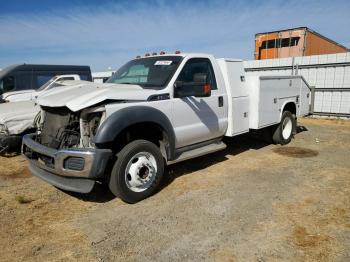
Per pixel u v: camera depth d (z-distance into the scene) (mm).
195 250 3229
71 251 3262
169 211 4113
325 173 5523
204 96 5383
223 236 3480
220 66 5938
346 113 12445
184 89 5035
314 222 3758
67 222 3889
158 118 4555
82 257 3150
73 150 3961
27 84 10836
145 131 4844
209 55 5746
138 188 4414
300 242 3336
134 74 5547
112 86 4762
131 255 3168
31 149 4512
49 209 4273
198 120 5332
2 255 3207
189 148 5410
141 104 4430
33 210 4242
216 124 5699
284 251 3182
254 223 3752
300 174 5484
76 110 4000
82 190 4016
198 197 4539
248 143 8031
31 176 5633
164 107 4734
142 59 5875
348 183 5016
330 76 12680
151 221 3855
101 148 4059
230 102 5953
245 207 4188
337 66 12438
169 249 3256
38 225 3826
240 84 6254
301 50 14492
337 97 12609
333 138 8625
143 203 4383
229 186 4953
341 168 5801
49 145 4469
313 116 13312
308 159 6434
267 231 3564
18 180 5434
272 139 7727
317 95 13133
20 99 8922
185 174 5562
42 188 5043
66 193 4820
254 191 4734
